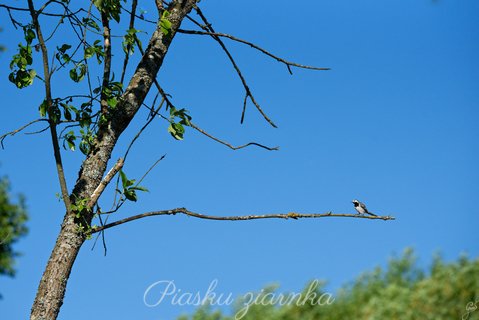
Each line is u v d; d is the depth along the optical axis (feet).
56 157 38.29
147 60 41.50
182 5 42.88
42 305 36.88
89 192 38.63
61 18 39.01
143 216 38.34
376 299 38.17
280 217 38.09
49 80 38.27
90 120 39.45
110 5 38.70
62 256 37.47
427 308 36.52
